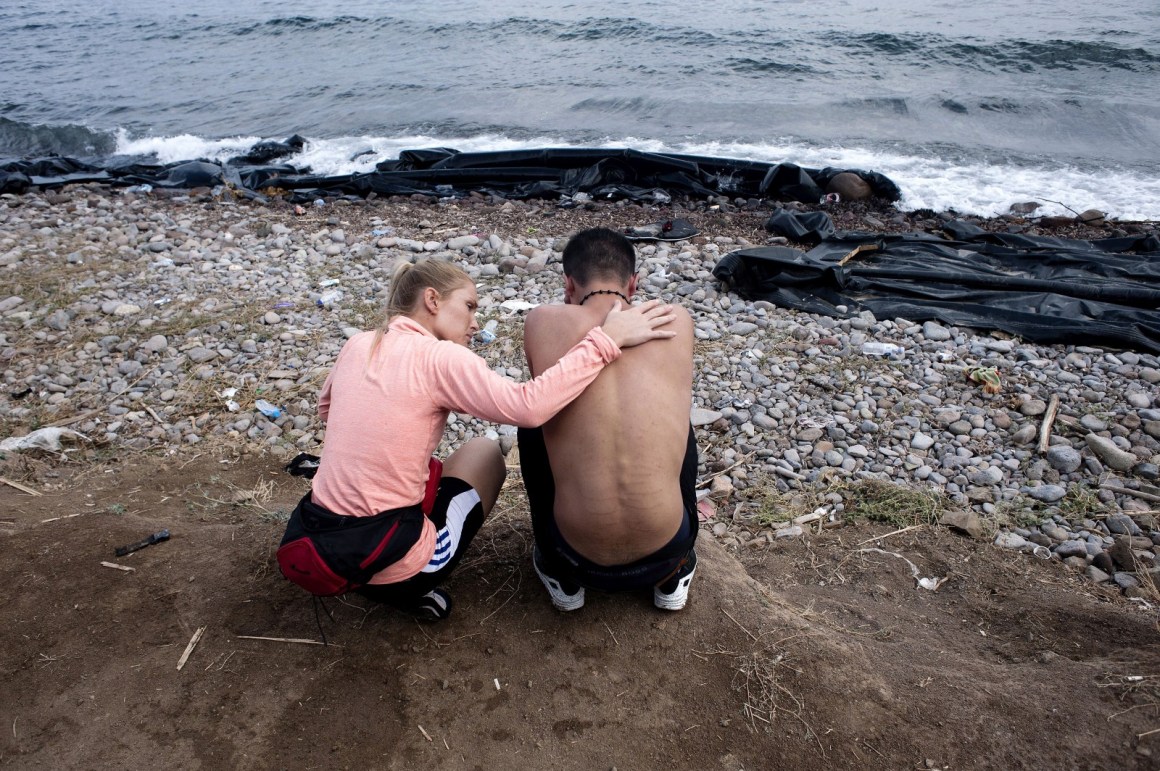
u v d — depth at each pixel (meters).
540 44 20.06
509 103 15.66
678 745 2.44
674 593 2.82
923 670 2.70
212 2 33.16
